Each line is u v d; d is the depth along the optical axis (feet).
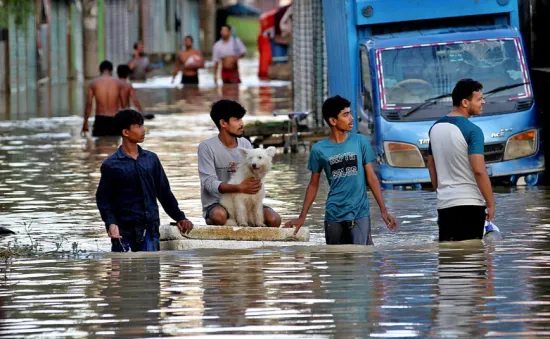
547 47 125.59
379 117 111.86
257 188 74.23
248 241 74.43
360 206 73.67
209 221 75.10
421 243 75.77
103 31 374.02
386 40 115.24
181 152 141.28
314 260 67.00
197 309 53.47
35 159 135.74
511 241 74.18
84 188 110.22
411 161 110.73
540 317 50.60
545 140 118.52
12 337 49.06
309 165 74.43
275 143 145.48
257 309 53.16
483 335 47.52
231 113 74.90
